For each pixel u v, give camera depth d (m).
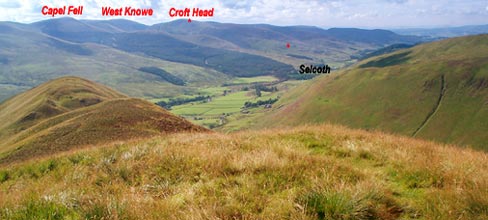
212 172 7.59
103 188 7.38
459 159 8.15
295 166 7.31
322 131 12.55
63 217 5.66
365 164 8.46
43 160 14.28
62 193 6.82
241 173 7.32
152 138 15.30
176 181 7.52
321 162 7.65
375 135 12.06
